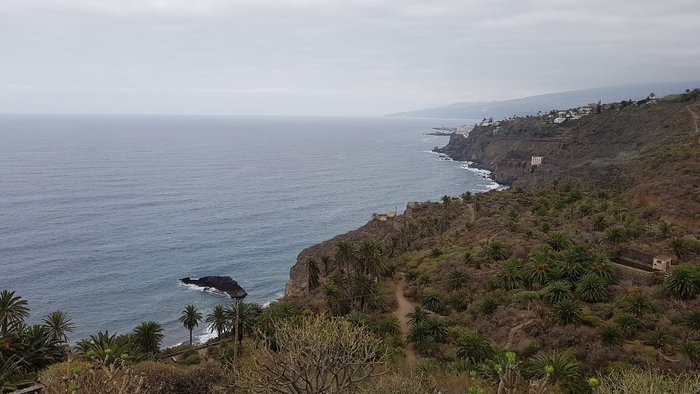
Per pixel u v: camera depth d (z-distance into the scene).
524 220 76.75
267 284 92.81
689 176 76.75
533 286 49.06
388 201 166.25
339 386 14.91
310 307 56.47
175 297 84.06
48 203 137.75
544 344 36.53
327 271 76.88
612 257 54.84
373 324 45.06
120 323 73.81
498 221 80.12
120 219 126.00
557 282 45.81
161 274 93.06
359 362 14.91
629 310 38.56
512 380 14.21
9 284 82.88
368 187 190.75
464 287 53.19
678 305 40.34
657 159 95.62
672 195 71.44
